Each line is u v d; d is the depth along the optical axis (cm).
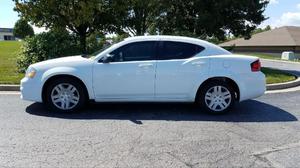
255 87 714
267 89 1078
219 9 1891
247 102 856
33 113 688
